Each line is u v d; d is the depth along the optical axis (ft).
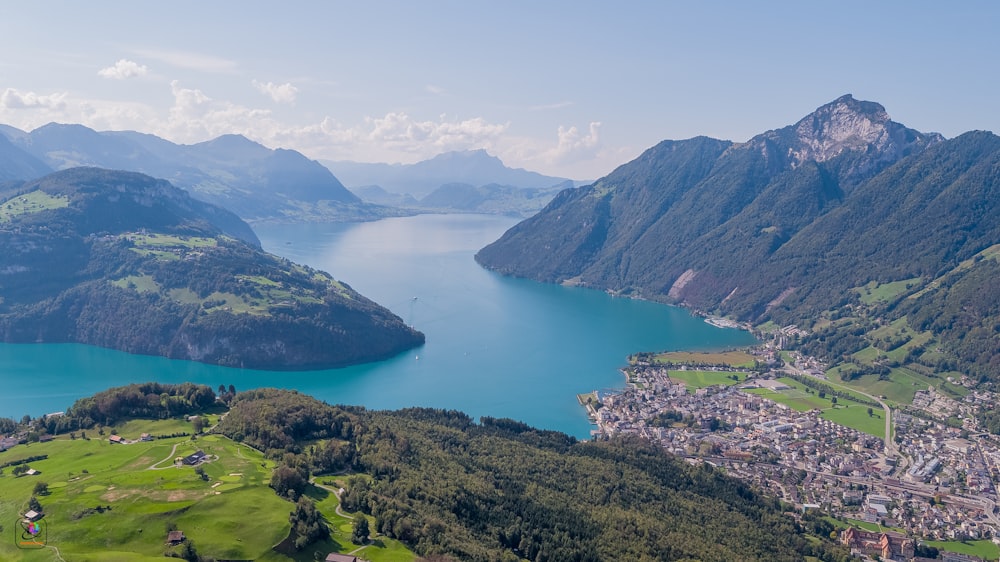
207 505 612.29
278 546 572.92
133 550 548.72
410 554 597.11
